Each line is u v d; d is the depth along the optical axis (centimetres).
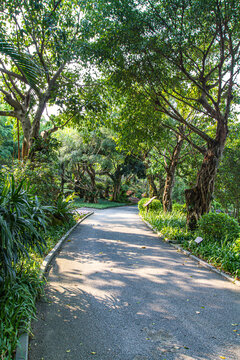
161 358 308
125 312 424
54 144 1347
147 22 957
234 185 1975
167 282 577
